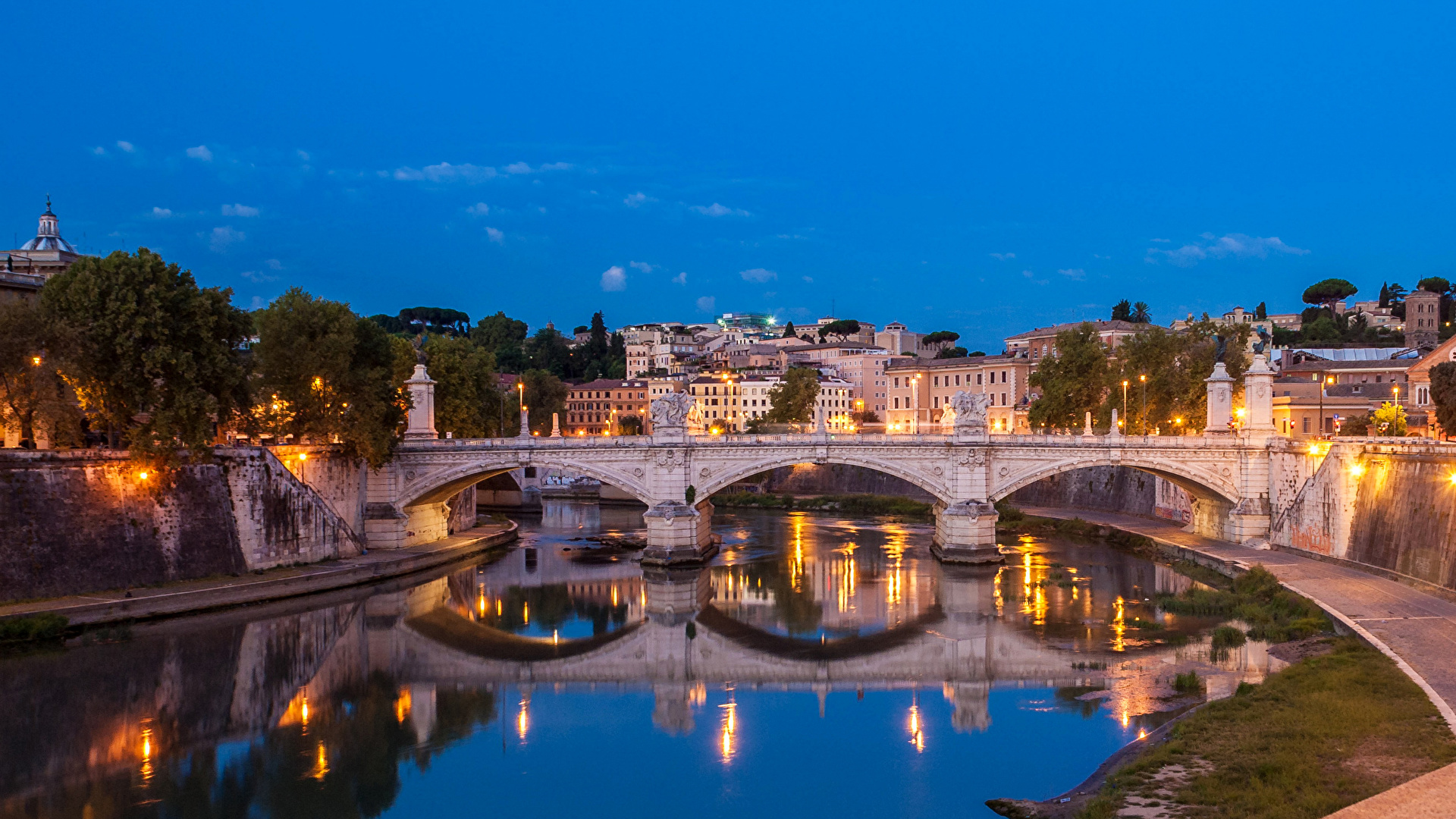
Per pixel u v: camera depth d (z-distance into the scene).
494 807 51.19
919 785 52.34
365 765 56.69
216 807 50.97
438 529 126.62
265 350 105.94
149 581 85.06
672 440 113.44
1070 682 67.62
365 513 112.81
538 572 113.56
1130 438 111.06
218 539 91.44
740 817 49.56
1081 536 135.25
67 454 81.06
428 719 64.38
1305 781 43.69
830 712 64.19
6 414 84.69
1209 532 119.69
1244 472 111.00
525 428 115.50
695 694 68.88
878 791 51.88
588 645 82.00
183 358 86.19
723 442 113.88
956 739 58.22
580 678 73.06
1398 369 160.75
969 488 112.62
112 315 84.62
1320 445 98.81
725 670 74.62
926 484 113.56
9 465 77.50
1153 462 110.81
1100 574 106.69
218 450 93.00
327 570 98.62
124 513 84.44
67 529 80.19
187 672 71.62
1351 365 164.88
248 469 95.25
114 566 82.81
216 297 90.94
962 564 110.94
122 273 85.69
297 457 101.94
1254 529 109.94
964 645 78.06
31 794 52.25
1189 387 142.00
